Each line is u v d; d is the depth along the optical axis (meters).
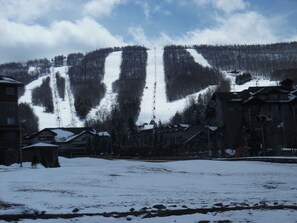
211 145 90.88
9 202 19.20
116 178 30.98
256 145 73.62
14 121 70.94
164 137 112.94
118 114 174.00
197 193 23.44
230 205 17.89
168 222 14.06
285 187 26.91
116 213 15.84
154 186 26.88
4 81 71.06
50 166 52.50
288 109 91.00
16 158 68.94
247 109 90.75
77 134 126.12
